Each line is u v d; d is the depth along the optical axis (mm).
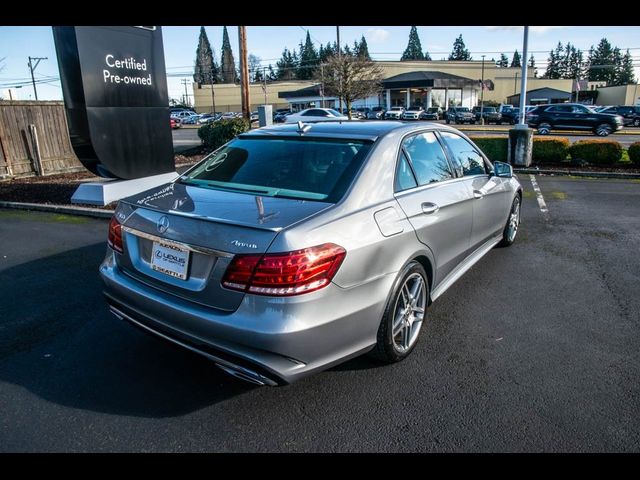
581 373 3092
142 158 8883
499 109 45188
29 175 12047
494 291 4465
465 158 4336
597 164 12602
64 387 2945
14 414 2678
